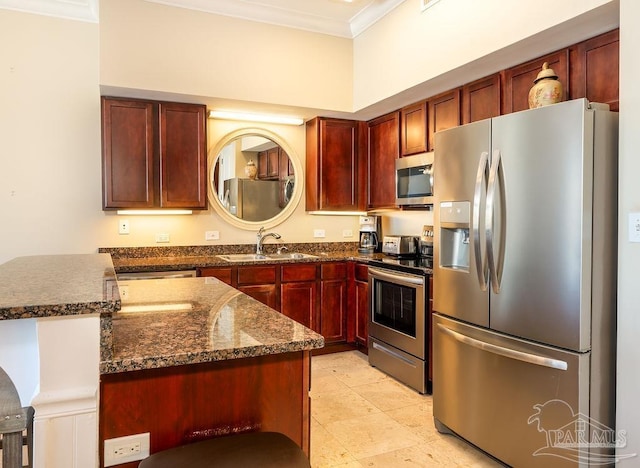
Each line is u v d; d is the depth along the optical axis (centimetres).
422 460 230
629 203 183
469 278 235
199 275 354
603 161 188
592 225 184
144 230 391
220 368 130
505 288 213
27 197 353
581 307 183
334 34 405
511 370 212
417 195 366
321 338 134
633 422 181
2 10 343
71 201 364
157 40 339
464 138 237
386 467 223
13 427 125
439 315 259
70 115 361
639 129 180
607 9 209
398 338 339
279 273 384
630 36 183
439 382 258
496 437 220
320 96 400
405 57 342
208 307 177
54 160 358
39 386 108
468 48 281
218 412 130
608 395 192
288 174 450
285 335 136
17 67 347
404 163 380
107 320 112
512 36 251
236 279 368
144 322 151
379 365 365
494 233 217
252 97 372
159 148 362
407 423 272
